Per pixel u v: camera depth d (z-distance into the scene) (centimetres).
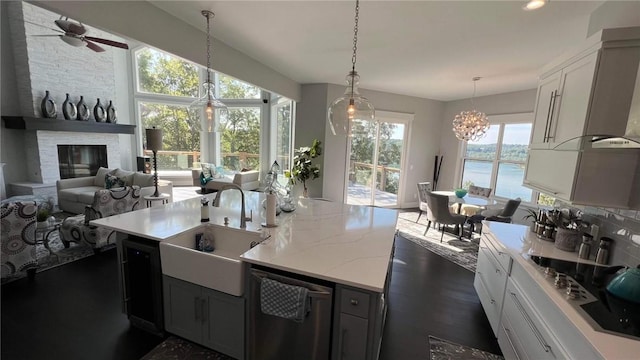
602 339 116
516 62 376
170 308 202
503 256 222
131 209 384
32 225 285
